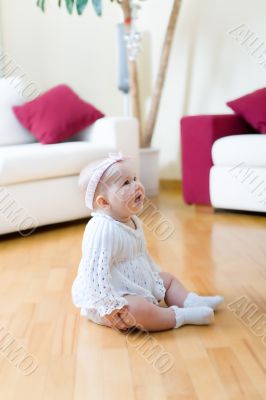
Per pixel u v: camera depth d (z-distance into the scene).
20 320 1.67
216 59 3.85
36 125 3.25
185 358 1.38
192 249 2.44
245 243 2.50
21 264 2.31
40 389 1.25
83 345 1.48
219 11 3.76
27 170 2.70
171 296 1.71
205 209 3.28
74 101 3.33
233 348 1.42
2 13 3.98
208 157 3.16
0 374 1.33
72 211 2.94
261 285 1.92
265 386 1.21
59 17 4.18
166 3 4.05
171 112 4.21
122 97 4.49
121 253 1.58
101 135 3.21
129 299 1.53
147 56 4.30
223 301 1.78
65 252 2.47
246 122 3.35
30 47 4.11
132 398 1.19
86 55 4.33
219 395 1.18
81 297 1.60
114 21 4.36
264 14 3.53
